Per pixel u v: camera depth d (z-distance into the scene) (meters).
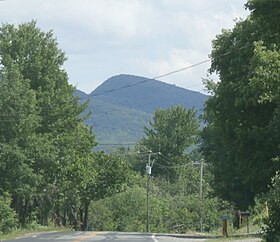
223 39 40.50
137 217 113.44
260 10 22.36
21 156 55.38
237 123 34.34
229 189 52.88
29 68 66.62
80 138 73.00
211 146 57.19
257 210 52.69
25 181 56.94
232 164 47.81
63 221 98.81
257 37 35.28
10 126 55.84
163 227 109.00
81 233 54.66
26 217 72.44
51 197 77.75
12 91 55.91
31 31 67.19
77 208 98.19
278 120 29.70
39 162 62.03
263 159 32.69
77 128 72.12
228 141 35.81
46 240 40.12
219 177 52.94
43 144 61.53
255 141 32.31
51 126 67.38
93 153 94.25
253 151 33.12
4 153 54.69
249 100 30.45
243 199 52.50
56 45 68.62
